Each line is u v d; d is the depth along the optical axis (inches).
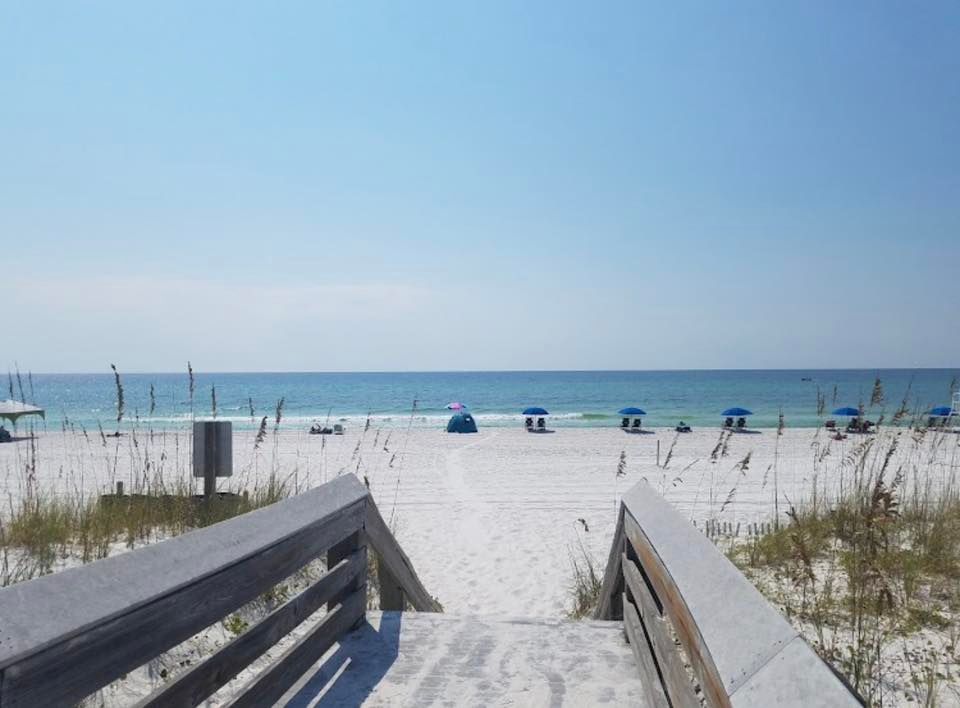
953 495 298.7
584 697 130.2
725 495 555.8
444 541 424.8
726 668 63.9
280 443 1125.7
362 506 162.9
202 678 88.0
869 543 185.6
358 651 150.8
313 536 129.8
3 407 965.8
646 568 130.3
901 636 168.9
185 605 82.8
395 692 131.4
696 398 2984.7
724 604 75.4
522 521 488.4
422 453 983.6
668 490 593.3
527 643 157.0
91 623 64.8
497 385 4643.2
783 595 199.5
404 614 174.4
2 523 232.1
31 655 57.2
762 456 912.3
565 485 671.1
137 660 72.7
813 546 243.8
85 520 246.8
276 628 111.3
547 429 1535.4
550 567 359.6
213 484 295.3
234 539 98.6
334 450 1007.6
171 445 889.5
